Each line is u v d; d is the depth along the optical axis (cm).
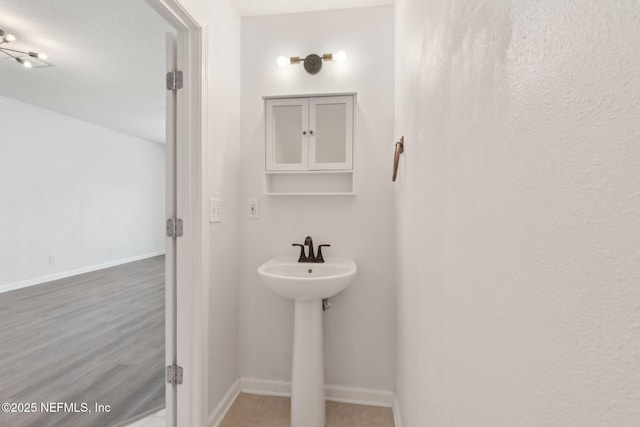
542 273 34
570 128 30
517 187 39
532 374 36
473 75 54
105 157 567
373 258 186
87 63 302
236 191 189
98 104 432
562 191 31
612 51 25
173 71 146
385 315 184
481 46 51
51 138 468
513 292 40
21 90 378
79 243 516
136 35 253
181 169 146
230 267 180
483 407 49
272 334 193
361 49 188
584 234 28
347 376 188
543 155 34
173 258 147
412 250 115
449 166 68
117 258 599
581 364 28
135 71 321
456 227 63
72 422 158
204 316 148
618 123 24
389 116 185
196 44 145
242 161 195
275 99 185
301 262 181
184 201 145
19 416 163
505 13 42
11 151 417
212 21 157
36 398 178
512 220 40
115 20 233
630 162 23
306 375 159
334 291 151
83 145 522
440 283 74
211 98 156
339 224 189
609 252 25
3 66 312
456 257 63
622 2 24
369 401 184
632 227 23
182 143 145
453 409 63
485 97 49
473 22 54
